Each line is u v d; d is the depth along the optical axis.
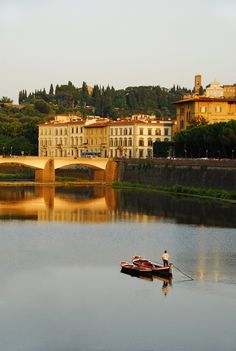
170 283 149.25
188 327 119.56
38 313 126.88
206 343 111.94
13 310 128.38
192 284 148.38
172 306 131.75
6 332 116.69
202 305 132.12
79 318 124.31
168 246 196.00
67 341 112.75
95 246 194.88
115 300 135.62
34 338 114.06
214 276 156.25
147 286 146.75
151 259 175.38
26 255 179.00
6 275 154.62
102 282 149.88
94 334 116.00
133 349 109.44
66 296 138.25
